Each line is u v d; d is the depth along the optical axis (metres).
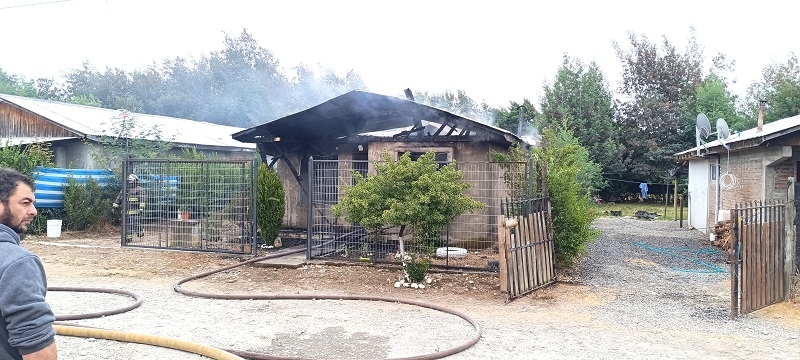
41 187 14.45
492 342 5.82
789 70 33.84
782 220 7.81
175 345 5.25
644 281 9.32
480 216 11.48
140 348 5.30
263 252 11.32
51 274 9.47
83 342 5.45
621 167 31.94
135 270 9.86
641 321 6.77
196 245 11.99
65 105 21.14
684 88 34.69
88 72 50.44
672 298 8.05
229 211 11.58
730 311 7.23
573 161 11.20
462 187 8.56
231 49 49.62
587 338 6.02
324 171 12.49
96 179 15.72
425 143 12.44
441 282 8.78
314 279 9.09
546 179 9.34
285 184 15.16
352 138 13.20
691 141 32.78
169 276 9.42
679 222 22.19
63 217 15.05
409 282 8.61
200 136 20.92
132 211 12.20
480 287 8.48
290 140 14.25
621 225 20.28
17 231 2.62
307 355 5.33
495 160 11.68
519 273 8.00
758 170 12.62
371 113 12.68
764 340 6.02
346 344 5.71
